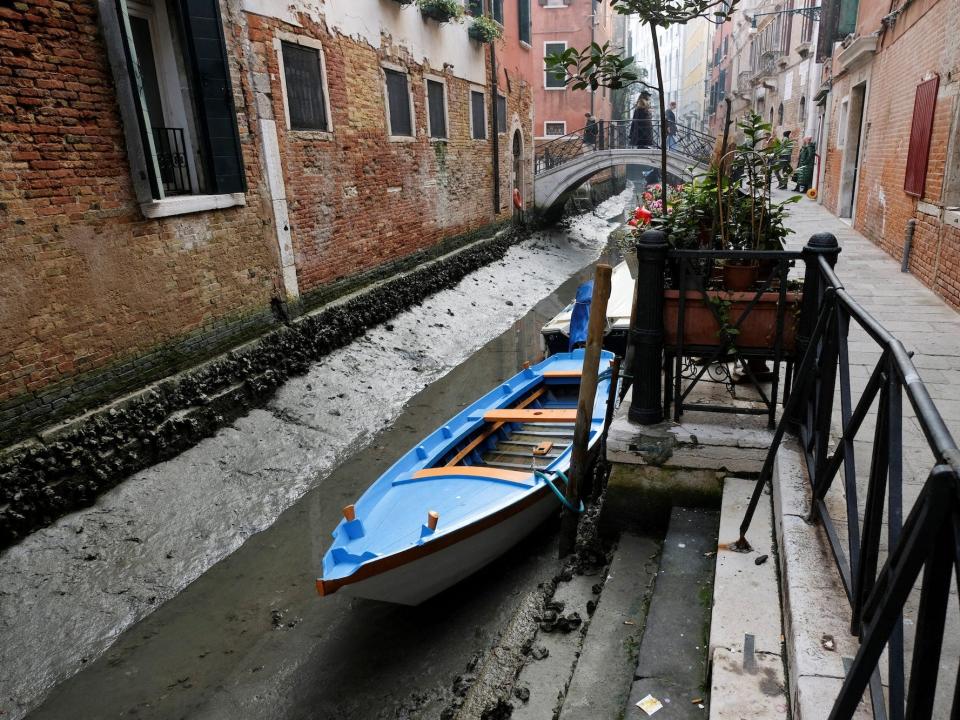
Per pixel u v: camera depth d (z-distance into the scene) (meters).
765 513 3.18
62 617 4.58
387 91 10.91
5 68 5.03
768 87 24.94
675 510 3.62
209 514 5.82
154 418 6.20
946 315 6.38
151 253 6.36
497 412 6.04
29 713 3.99
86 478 5.48
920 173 8.00
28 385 5.29
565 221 23.81
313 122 8.94
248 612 4.81
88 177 5.71
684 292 3.54
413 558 4.15
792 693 2.08
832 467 2.52
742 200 4.02
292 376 8.10
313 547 5.57
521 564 5.04
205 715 3.95
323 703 3.98
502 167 17.38
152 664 4.34
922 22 8.38
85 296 5.73
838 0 13.79
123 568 5.07
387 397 8.64
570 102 29.72
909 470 3.35
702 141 20.17
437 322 11.53
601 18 32.09
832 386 2.70
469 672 3.99
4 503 4.91
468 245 14.92
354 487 6.55
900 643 1.53
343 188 9.70
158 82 6.90
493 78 16.02
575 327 8.61
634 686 2.55
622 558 3.59
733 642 2.40
